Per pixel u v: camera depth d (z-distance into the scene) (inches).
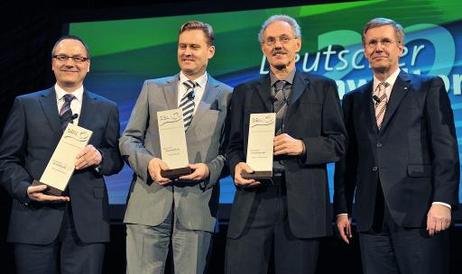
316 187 92.9
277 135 94.7
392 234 94.5
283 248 92.3
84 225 99.6
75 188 100.8
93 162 99.5
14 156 102.5
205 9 150.3
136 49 153.2
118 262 152.0
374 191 96.8
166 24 152.4
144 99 105.8
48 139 102.0
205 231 99.8
